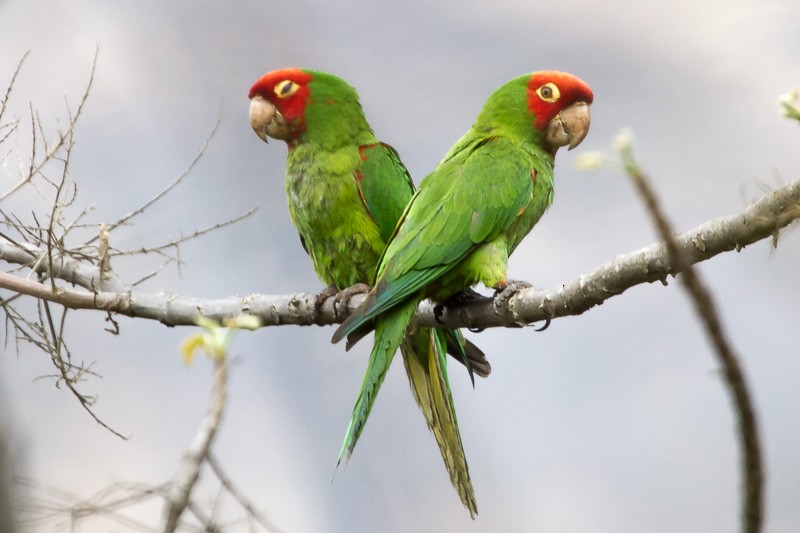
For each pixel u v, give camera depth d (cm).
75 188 713
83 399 625
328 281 834
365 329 687
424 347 745
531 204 718
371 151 808
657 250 510
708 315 271
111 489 428
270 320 704
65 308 656
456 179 691
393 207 797
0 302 648
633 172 279
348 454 600
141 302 693
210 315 693
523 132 746
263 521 393
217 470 392
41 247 744
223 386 324
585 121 745
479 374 747
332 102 809
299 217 823
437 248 661
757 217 468
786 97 364
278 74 811
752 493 267
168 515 311
